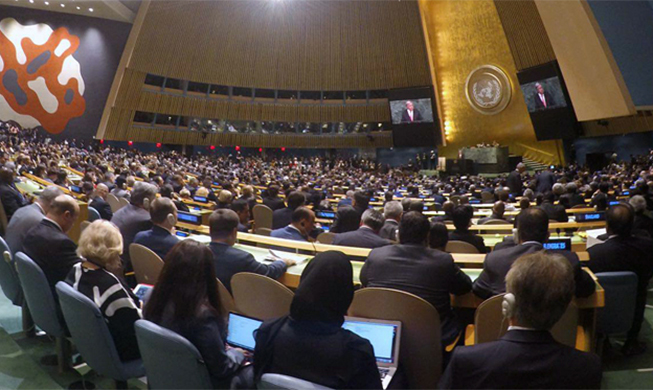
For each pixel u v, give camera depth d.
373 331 2.54
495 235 6.02
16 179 9.17
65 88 29.42
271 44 32.75
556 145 29.78
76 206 3.53
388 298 2.52
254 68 33.28
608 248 3.66
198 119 33.38
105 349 2.56
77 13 29.22
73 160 17.11
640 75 18.14
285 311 2.71
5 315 4.43
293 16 31.84
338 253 1.94
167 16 29.27
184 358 2.04
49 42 28.88
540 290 1.55
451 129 33.78
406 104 32.84
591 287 2.74
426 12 30.86
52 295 3.11
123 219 4.69
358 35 32.44
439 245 3.60
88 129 30.22
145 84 30.88
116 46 30.44
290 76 33.88
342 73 33.78
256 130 35.09
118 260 2.82
